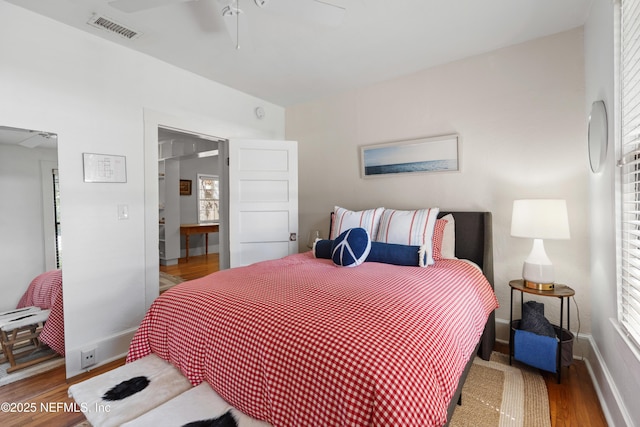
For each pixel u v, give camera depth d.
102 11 2.00
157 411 1.17
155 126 2.68
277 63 2.80
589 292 2.24
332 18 1.67
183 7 1.97
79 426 1.64
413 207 3.07
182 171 6.91
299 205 3.94
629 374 1.36
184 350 1.43
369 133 3.35
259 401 1.12
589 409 1.71
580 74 2.27
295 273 1.99
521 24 2.23
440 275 1.94
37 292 2.13
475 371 2.12
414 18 2.14
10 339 2.08
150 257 2.63
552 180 2.38
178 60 2.72
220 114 3.25
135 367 1.52
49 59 2.08
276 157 3.52
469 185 2.75
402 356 0.96
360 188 3.44
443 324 1.24
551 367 1.96
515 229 2.18
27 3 1.91
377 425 0.85
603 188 1.82
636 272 1.39
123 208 2.46
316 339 1.05
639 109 1.38
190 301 1.53
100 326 2.34
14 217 2.06
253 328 1.20
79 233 2.23
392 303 1.34
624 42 1.47
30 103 2.01
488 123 2.65
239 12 1.66
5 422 1.68
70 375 2.17
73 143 2.20
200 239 7.28
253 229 3.45
